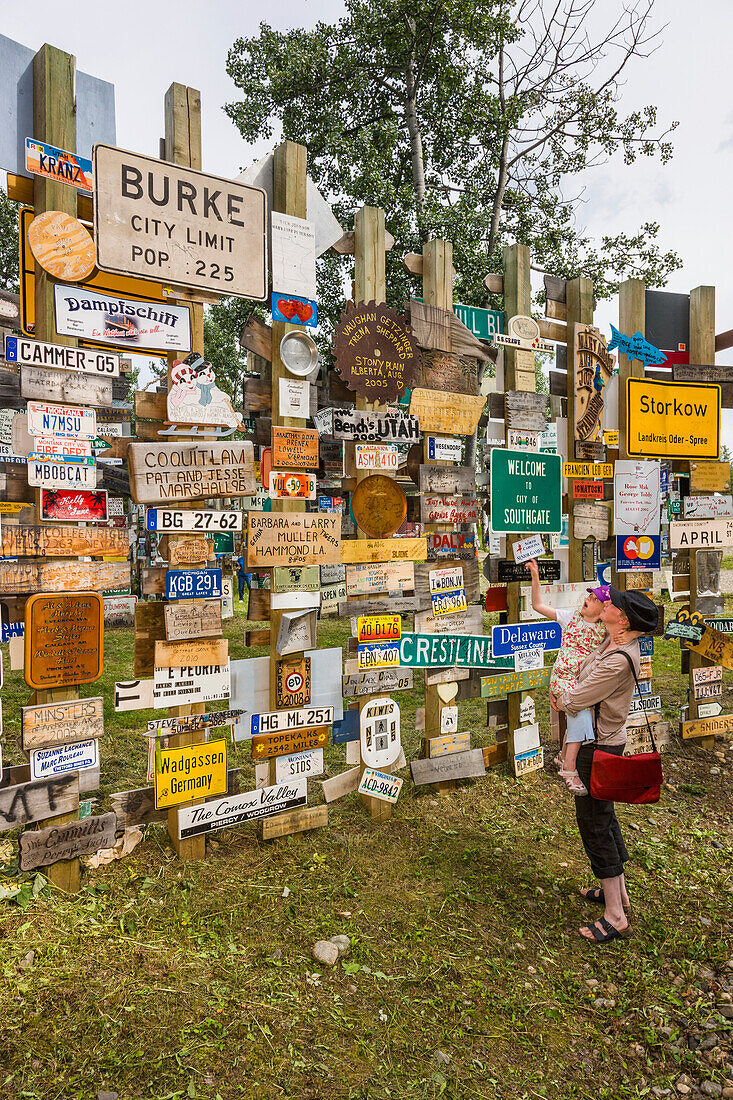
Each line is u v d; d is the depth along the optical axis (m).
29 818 3.05
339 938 3.10
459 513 4.77
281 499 3.92
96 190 3.10
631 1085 2.54
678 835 4.44
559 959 3.20
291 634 3.86
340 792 4.14
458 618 4.76
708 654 5.93
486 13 13.20
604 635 3.61
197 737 3.60
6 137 3.00
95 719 3.22
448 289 4.64
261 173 3.82
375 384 4.24
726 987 3.05
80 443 3.21
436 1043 2.62
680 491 5.98
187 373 3.44
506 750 5.13
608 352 5.43
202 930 3.03
